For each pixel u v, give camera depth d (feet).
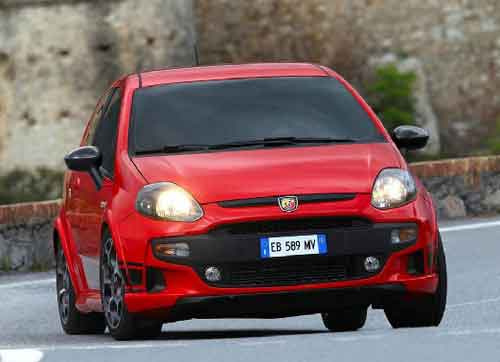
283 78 102.42
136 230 90.07
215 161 92.63
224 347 77.51
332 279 88.94
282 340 79.82
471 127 395.55
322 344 76.18
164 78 103.19
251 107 98.89
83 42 344.28
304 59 398.42
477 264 144.56
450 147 392.68
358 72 397.39
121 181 93.71
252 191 89.20
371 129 98.27
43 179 338.54
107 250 94.27
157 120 98.12
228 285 88.43
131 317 90.84
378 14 397.39
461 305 111.65
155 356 75.56
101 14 345.72
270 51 398.01
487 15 399.85
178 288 88.79
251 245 88.17
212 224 88.43
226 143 95.66
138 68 348.59
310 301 88.79
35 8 342.03
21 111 341.21
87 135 112.06
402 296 90.38
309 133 96.84
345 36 398.01
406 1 398.01
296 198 88.89
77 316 109.09
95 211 98.48
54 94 341.82
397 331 83.82
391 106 377.30
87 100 343.87
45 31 342.03
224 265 88.43
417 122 381.19
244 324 113.09
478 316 102.01
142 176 92.32
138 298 89.81
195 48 108.78
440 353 70.18
